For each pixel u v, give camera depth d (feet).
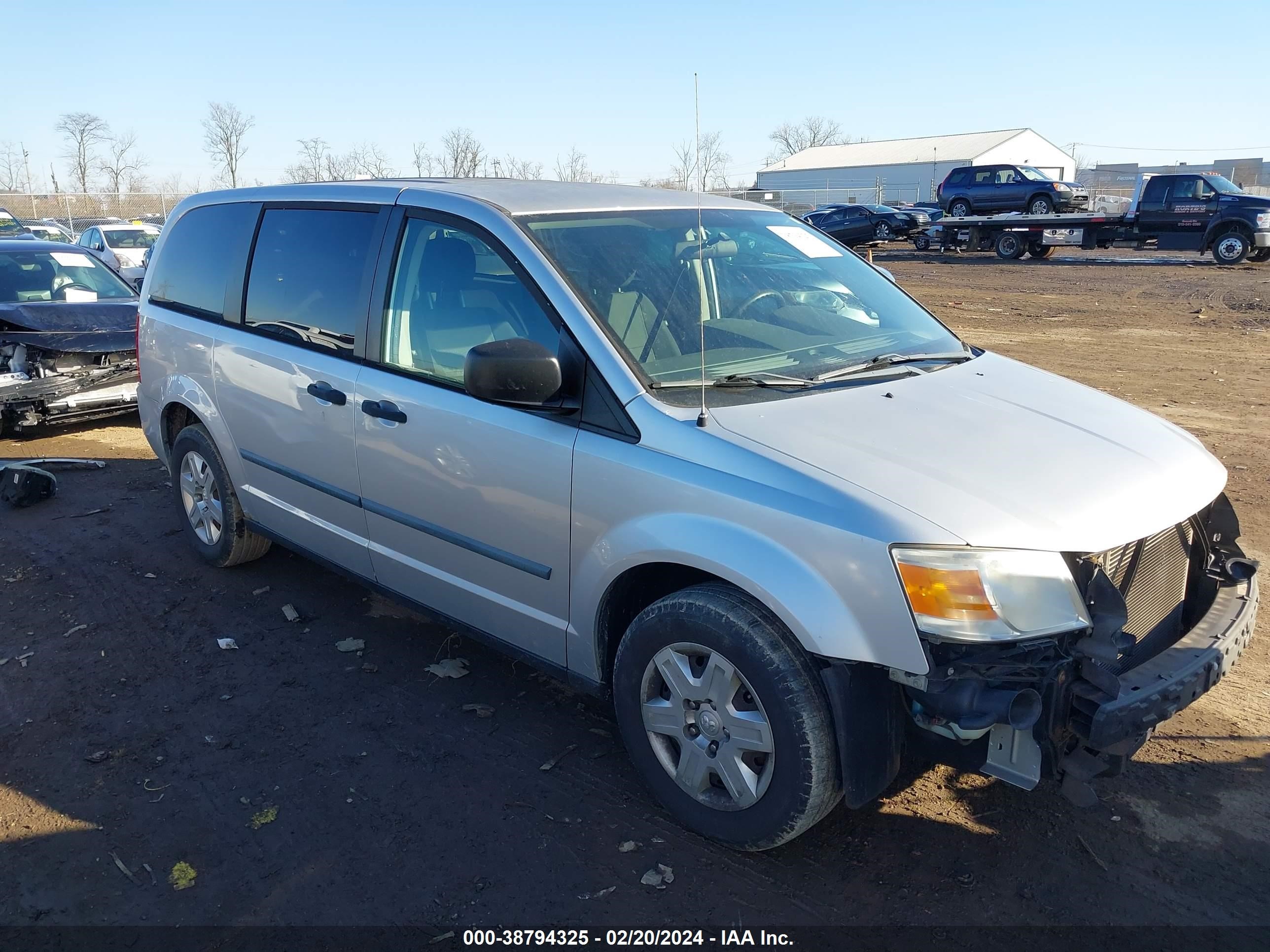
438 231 12.14
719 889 9.45
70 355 26.50
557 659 11.23
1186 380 34.17
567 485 10.32
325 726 12.38
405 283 12.37
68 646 14.58
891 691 8.79
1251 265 81.87
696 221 12.90
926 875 9.60
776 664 8.90
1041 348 41.75
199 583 16.84
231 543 16.58
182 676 13.69
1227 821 10.30
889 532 8.32
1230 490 21.45
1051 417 10.59
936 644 8.27
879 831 10.24
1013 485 8.97
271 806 10.78
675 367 10.47
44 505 21.18
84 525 19.83
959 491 8.70
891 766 8.93
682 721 9.91
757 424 9.56
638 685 10.20
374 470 12.67
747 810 9.50
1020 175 105.91
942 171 230.89
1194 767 11.22
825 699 8.93
